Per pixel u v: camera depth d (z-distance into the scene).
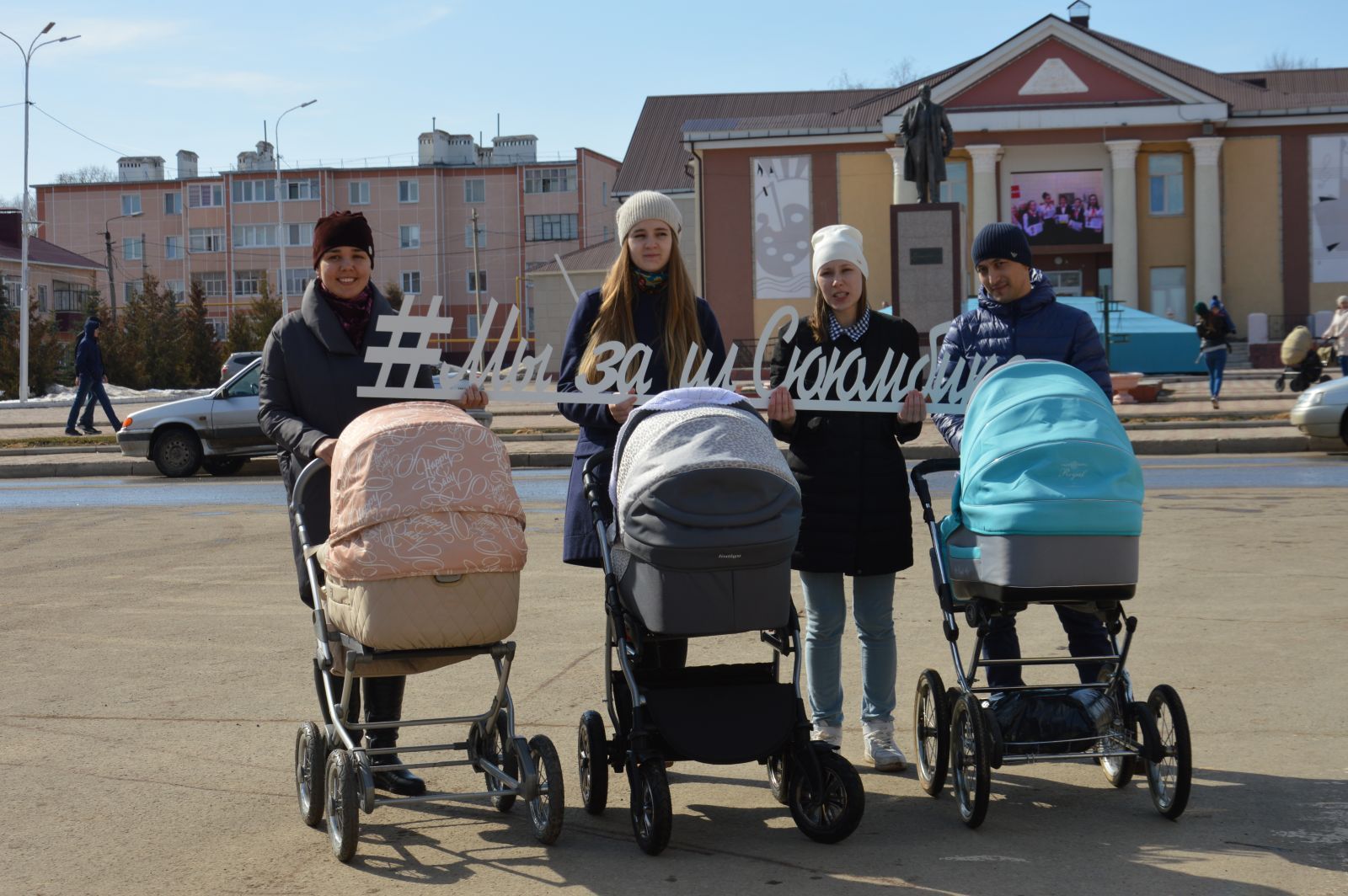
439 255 93.81
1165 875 4.05
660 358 5.13
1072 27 48.44
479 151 96.94
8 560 10.76
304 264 94.81
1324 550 9.69
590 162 93.44
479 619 4.32
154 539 11.83
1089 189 49.53
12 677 6.78
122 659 7.13
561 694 6.27
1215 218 48.69
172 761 5.39
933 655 6.90
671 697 4.43
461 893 4.03
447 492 4.26
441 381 5.07
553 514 13.07
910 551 5.28
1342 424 17.84
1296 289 49.12
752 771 5.36
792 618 4.56
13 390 44.44
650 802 4.32
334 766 4.38
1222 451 18.86
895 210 28.06
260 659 7.11
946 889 3.98
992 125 48.66
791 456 5.29
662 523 4.29
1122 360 36.81
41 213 98.94
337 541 4.32
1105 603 4.73
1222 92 53.34
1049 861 4.21
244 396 19.25
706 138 49.84
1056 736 4.73
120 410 33.94
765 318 50.22
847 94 63.22
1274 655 6.65
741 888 4.04
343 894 4.02
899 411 5.18
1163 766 4.66
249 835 4.57
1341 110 48.00
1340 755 5.15
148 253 97.75
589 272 54.44
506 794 4.54
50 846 4.45
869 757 5.39
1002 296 5.45
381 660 4.36
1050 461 4.48
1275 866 4.10
